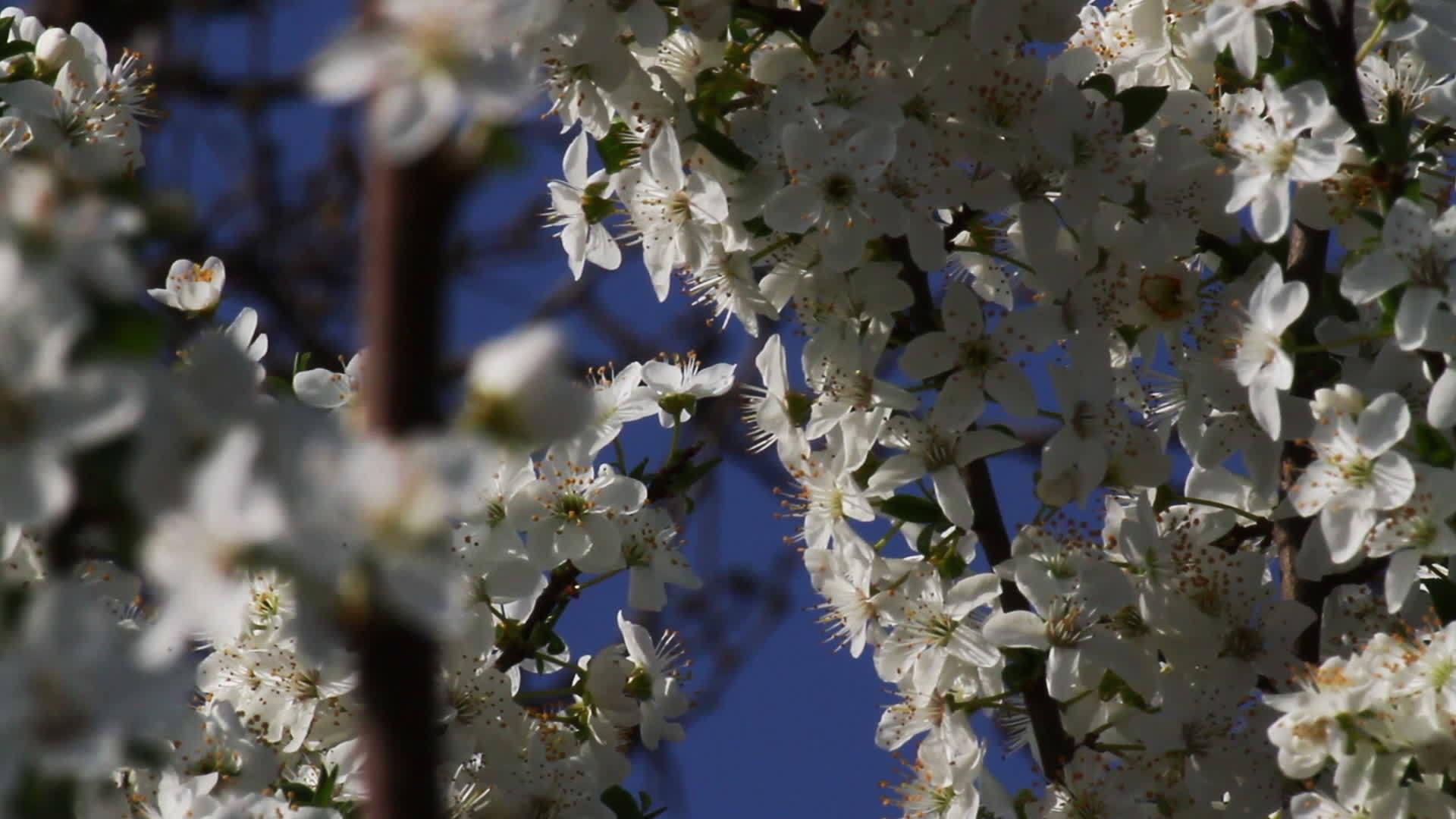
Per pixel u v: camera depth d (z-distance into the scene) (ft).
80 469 4.13
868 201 5.95
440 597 3.56
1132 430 5.99
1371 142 5.93
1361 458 5.86
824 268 6.00
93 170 5.00
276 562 3.75
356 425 3.73
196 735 4.99
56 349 4.07
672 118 6.01
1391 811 5.82
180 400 4.05
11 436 4.05
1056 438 5.97
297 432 3.78
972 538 6.02
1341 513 5.87
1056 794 6.00
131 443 4.11
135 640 4.38
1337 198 5.98
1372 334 5.89
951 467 5.98
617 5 5.98
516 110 3.72
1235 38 5.96
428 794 3.38
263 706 5.94
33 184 4.25
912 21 5.98
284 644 5.93
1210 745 5.98
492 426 3.91
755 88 6.02
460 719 6.00
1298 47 5.98
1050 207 5.99
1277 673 5.98
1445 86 6.01
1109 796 5.98
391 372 3.16
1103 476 6.00
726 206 5.99
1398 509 5.85
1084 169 5.99
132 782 5.82
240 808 5.78
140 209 4.47
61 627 4.12
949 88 5.99
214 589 3.79
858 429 6.01
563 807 6.01
